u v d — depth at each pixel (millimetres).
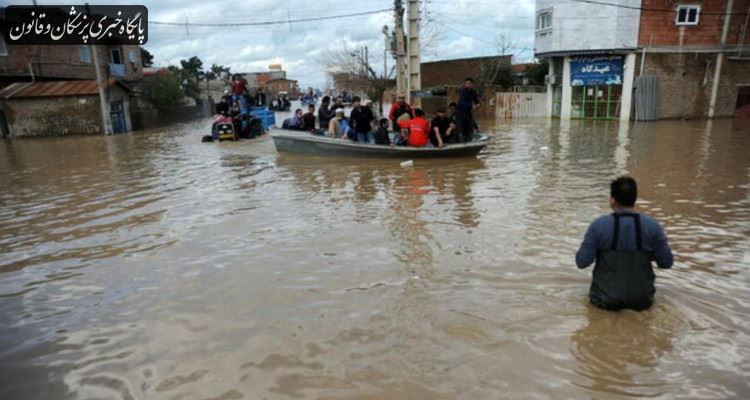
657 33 26031
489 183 10375
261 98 29906
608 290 4602
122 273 6062
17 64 28938
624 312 4590
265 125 25078
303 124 17891
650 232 4457
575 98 28531
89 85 28016
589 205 8391
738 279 5301
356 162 13305
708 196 8844
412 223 7598
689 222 7344
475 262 5945
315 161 13773
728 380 3627
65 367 4125
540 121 27578
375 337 4352
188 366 4051
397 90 20047
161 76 38562
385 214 8133
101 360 4203
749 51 26266
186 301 5223
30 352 4375
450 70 40250
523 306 4789
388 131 14727
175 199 9805
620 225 4500
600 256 4652
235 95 22391
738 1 25953
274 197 9664
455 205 8602
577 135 19797
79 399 3701
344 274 5730
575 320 4488
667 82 26609
